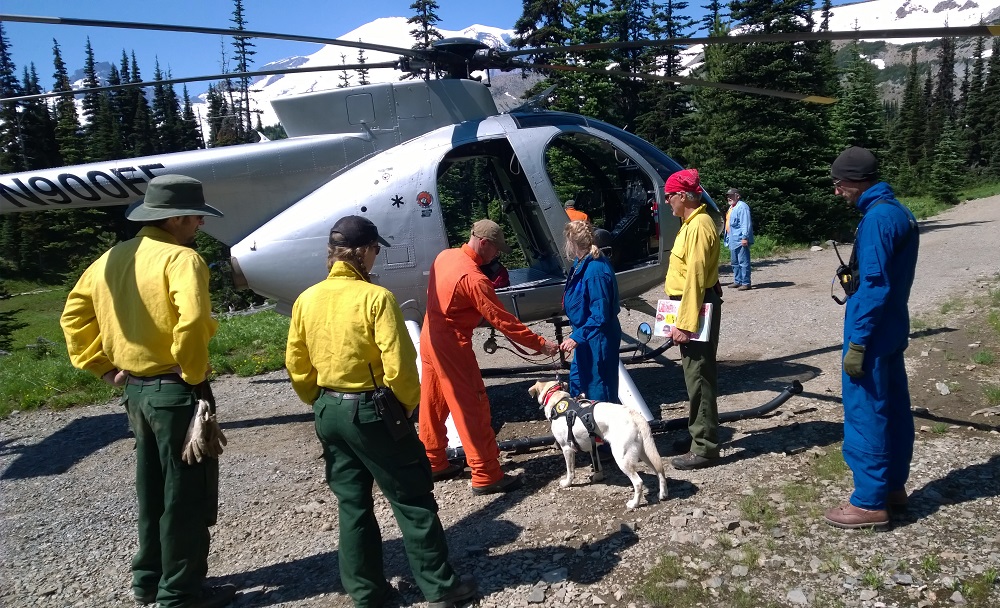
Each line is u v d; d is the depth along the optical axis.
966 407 5.36
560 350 4.71
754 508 3.97
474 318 4.66
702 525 3.86
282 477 5.51
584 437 4.45
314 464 5.76
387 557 3.99
